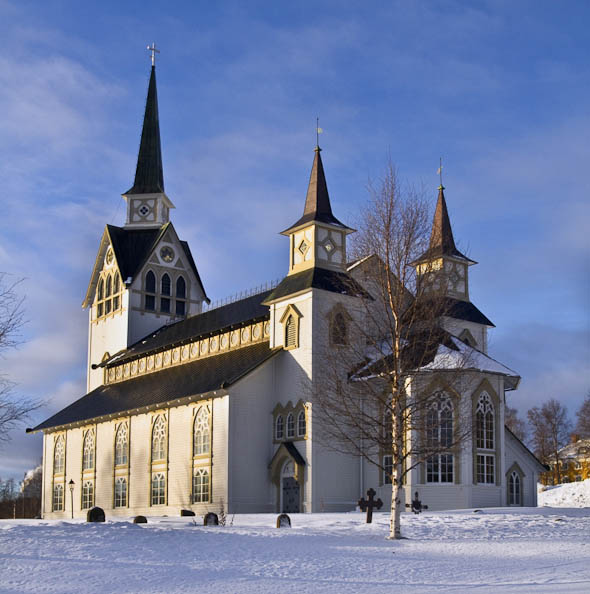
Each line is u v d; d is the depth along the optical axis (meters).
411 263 37.72
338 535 33.97
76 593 21.33
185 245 87.75
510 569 24.58
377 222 37.81
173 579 23.22
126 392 72.19
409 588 21.52
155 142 91.06
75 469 74.31
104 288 85.75
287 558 26.98
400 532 34.59
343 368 45.16
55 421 77.81
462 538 33.25
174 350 71.38
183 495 59.34
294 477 54.50
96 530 33.72
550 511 43.47
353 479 54.81
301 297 56.62
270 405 57.62
